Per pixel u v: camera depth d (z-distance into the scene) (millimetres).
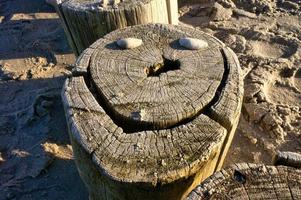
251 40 979
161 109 529
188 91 551
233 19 1057
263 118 778
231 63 592
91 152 490
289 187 425
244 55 923
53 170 733
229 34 994
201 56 606
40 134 795
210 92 548
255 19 1050
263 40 974
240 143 756
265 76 863
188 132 504
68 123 535
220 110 524
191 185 503
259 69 881
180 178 476
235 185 426
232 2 1107
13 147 778
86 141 499
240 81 564
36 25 1104
